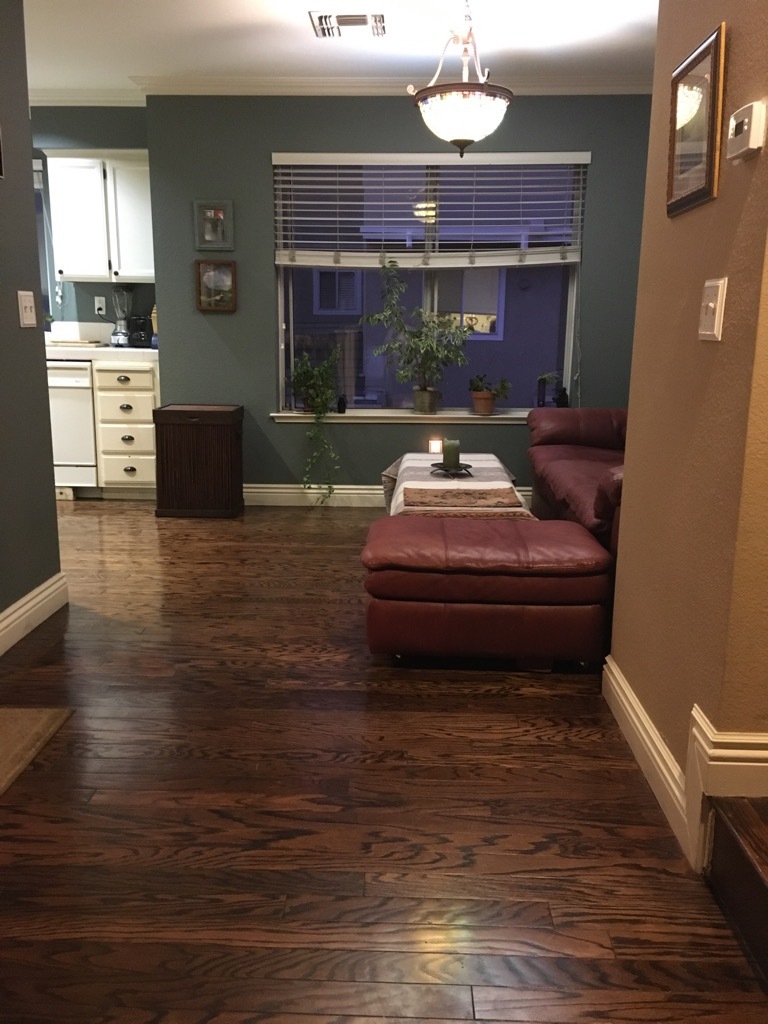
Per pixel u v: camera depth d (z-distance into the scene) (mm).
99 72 4758
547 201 5043
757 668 1676
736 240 1629
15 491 3053
